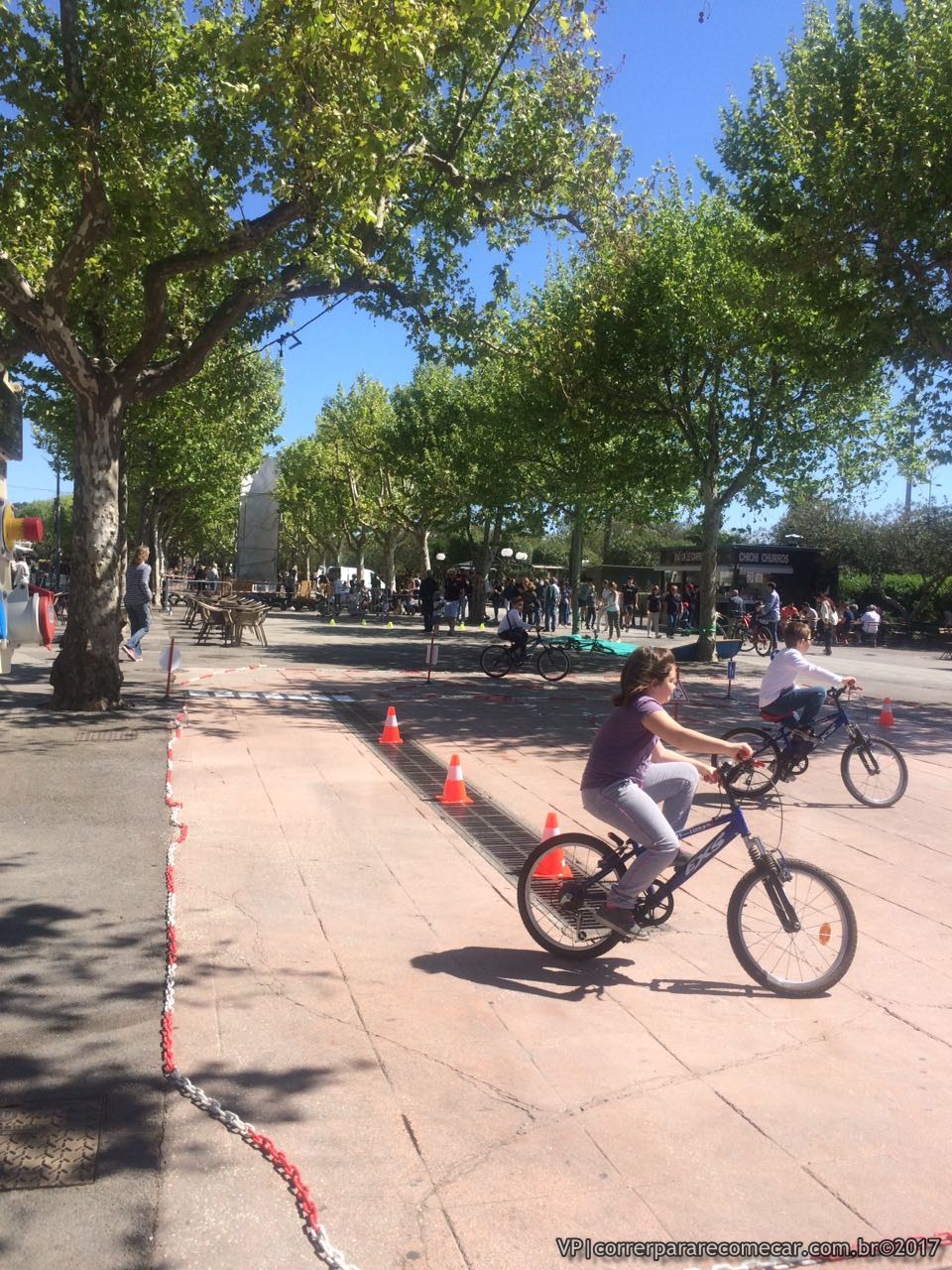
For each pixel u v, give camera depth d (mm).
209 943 4875
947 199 13586
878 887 6164
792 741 8359
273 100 9977
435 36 9727
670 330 21406
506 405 29094
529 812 7844
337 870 6121
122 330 16797
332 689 15305
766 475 23344
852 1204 2969
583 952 4840
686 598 39656
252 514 36094
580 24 11500
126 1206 2822
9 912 5113
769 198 17719
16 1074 3541
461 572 43750
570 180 12781
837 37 15633
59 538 41969
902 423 22359
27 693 12789
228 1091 3492
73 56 10242
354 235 11711
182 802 7570
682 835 4801
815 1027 4207
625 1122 3396
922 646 36812
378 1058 3801
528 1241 2764
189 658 19250
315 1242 2691
